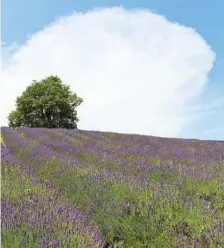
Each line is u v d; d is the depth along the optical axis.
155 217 5.09
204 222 4.96
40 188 6.19
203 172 8.73
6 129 26.53
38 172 8.90
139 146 17.89
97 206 5.82
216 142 22.91
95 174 7.80
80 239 3.91
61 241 3.84
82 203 6.26
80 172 8.21
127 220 5.14
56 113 56.25
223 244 4.22
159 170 9.16
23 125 56.38
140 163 10.45
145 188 6.28
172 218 5.04
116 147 16.75
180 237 4.53
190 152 15.54
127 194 6.14
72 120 57.66
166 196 5.77
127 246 4.80
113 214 5.34
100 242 4.22
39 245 3.71
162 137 25.73
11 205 5.06
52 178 8.10
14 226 4.12
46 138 18.98
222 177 7.97
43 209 4.82
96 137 22.66
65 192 6.83
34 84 58.06
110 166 10.15
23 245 3.79
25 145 14.61
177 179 8.02
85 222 4.87
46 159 10.38
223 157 13.52
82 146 16.12
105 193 6.30
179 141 22.77
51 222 4.34
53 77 61.97
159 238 4.63
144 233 4.80
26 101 55.56
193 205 5.53
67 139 19.44
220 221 4.77
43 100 54.56
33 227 4.10
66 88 59.66
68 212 4.88
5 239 3.82
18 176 7.09
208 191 7.14
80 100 58.94
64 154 12.17
